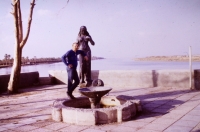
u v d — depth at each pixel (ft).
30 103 25.62
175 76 33.45
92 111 15.76
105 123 15.96
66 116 16.61
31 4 33.88
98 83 23.72
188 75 32.22
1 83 37.17
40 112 20.53
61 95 30.86
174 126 14.60
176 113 18.03
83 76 30.09
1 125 16.60
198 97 24.53
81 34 29.86
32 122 17.08
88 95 18.38
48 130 14.87
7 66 230.68
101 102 23.17
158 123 15.47
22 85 41.47
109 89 18.80
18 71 34.94
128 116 16.65
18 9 35.86
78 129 14.83
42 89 38.45
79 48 29.53
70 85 21.29
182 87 32.86
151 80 35.76
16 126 16.14
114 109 16.19
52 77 46.24
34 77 43.96
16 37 33.91
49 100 27.02
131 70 37.99
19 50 34.73
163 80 34.63
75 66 21.13
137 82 37.22
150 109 19.97
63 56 20.44
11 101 27.61
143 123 15.65
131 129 14.38
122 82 38.81
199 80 30.71
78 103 22.07
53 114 17.49
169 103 22.15
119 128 14.71
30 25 34.58
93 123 15.64
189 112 18.08
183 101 22.74
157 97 25.91
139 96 27.27
